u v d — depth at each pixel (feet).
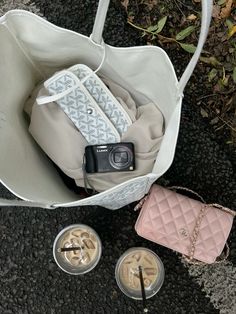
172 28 2.86
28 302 2.75
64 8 2.91
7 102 2.12
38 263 2.77
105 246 2.74
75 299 2.74
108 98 2.26
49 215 2.78
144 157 2.31
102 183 2.33
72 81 2.19
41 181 2.22
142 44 2.87
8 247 2.78
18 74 2.16
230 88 2.80
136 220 2.74
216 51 2.81
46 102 2.15
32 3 2.92
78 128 2.26
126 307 2.72
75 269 2.58
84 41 2.03
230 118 2.79
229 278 2.70
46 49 2.15
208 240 2.46
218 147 2.78
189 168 2.77
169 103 2.19
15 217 2.79
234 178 2.76
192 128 2.79
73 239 2.59
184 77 1.88
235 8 2.82
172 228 2.47
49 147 2.32
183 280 2.71
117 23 2.88
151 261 2.56
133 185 2.02
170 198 2.51
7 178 1.92
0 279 2.78
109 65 2.20
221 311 2.69
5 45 1.99
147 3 2.87
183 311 2.70
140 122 2.29
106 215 2.76
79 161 2.30
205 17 1.62
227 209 2.51
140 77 2.21
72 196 2.49
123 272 2.57
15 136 2.18
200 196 2.64
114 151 2.25
